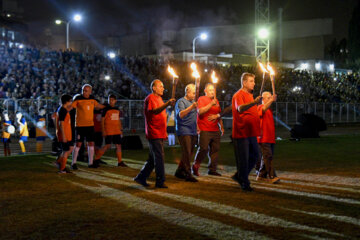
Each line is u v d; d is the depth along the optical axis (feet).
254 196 19.26
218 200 18.35
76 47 190.70
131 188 21.45
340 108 120.98
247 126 20.71
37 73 90.68
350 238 12.76
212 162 26.45
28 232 13.58
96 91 91.50
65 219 15.19
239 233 13.32
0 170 28.50
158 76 108.58
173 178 24.99
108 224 14.48
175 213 15.98
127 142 44.62
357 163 32.04
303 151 41.42
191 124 24.44
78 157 34.88
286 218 15.16
